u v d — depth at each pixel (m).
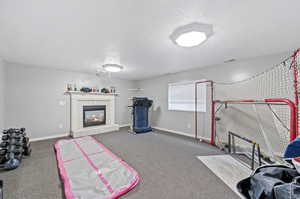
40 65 3.37
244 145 2.88
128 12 1.29
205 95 3.58
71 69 3.83
